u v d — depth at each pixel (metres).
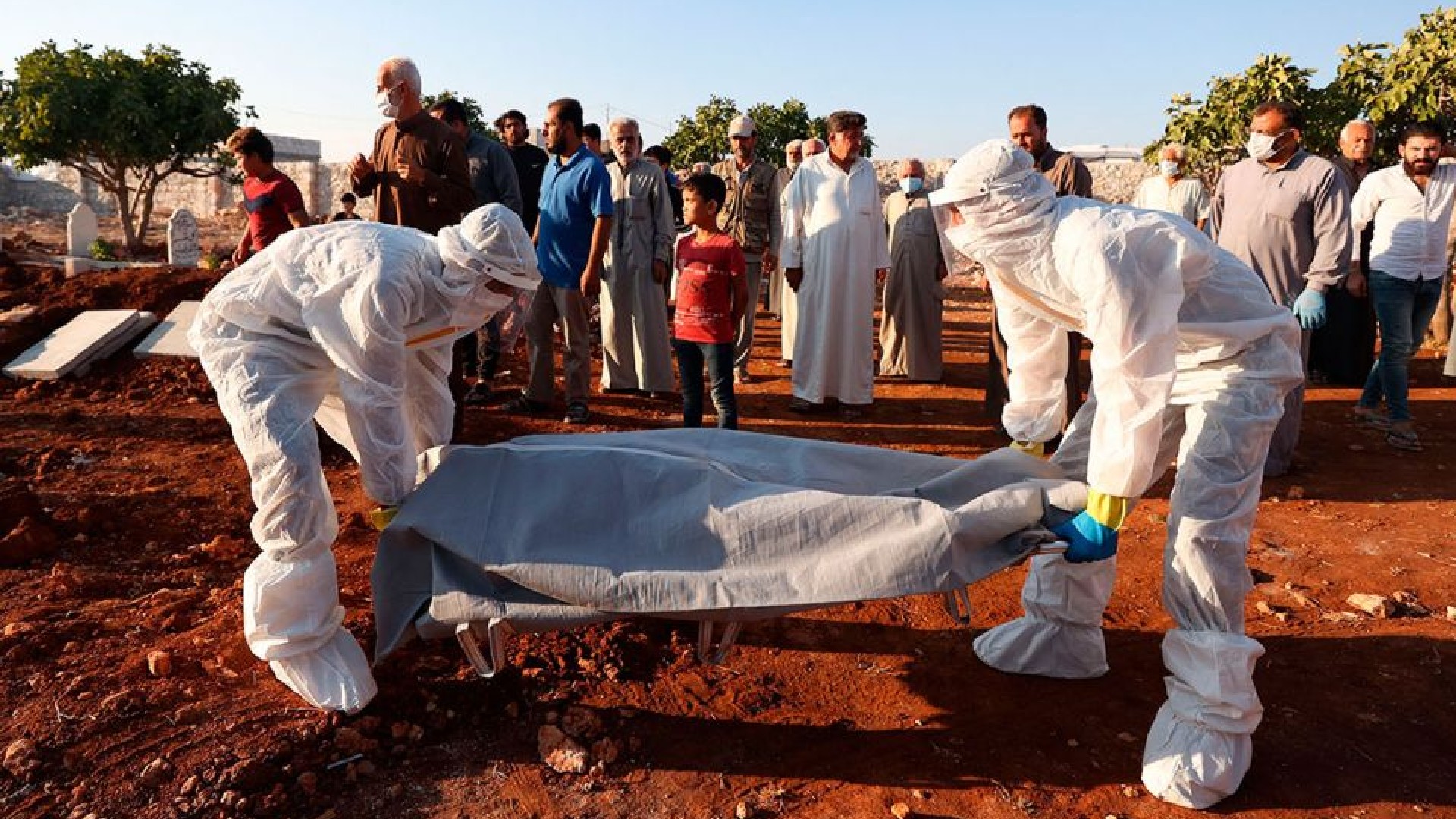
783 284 9.84
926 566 2.90
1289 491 6.14
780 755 3.32
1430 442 7.33
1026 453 3.63
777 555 2.99
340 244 3.12
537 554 3.04
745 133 9.11
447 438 3.75
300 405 3.17
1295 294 6.19
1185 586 3.11
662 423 7.39
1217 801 3.09
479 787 3.08
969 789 3.16
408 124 6.00
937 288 9.17
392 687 3.48
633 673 3.78
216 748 3.12
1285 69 12.52
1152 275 2.90
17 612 4.01
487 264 3.19
